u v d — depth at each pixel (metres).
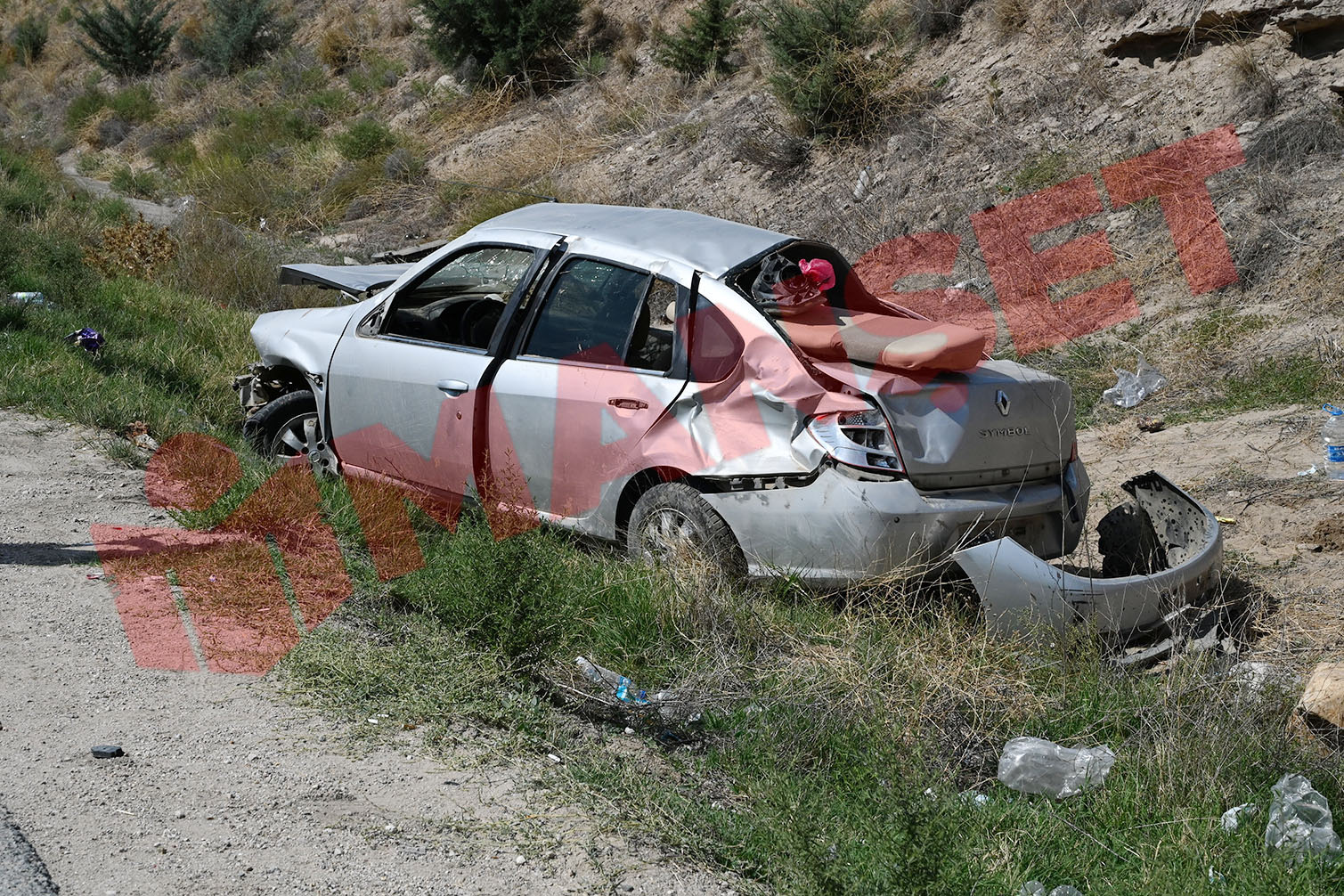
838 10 14.90
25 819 3.18
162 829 3.21
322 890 3.00
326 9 30.72
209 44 30.28
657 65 20.36
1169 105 11.56
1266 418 7.43
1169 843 3.48
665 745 4.13
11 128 31.12
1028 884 3.20
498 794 3.58
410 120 23.05
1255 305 8.84
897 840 3.22
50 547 5.27
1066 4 13.57
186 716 3.88
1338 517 5.92
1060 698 4.29
